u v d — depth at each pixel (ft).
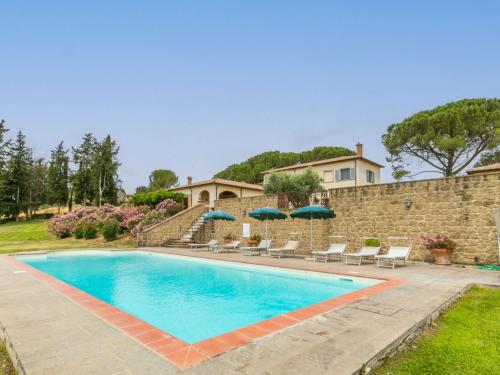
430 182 41.34
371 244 43.98
